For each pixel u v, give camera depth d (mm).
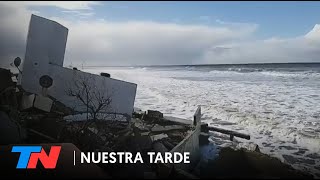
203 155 9094
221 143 10453
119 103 9578
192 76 50125
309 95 21094
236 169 3891
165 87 30359
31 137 6406
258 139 10859
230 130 11445
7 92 7309
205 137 10125
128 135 7621
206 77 45812
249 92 24031
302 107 16547
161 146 7590
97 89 9148
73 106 8805
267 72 50188
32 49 8320
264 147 9859
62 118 7809
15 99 7387
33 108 7590
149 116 10875
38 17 8289
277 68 61625
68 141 6531
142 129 9039
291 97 20484
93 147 6512
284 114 14727
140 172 5203
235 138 11172
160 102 19953
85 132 7031
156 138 8180
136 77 49469
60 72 8688
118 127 8406
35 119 7062
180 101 19828
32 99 7641
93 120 8055
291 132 11422
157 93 24906
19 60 8969
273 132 11703
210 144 10328
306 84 28609
